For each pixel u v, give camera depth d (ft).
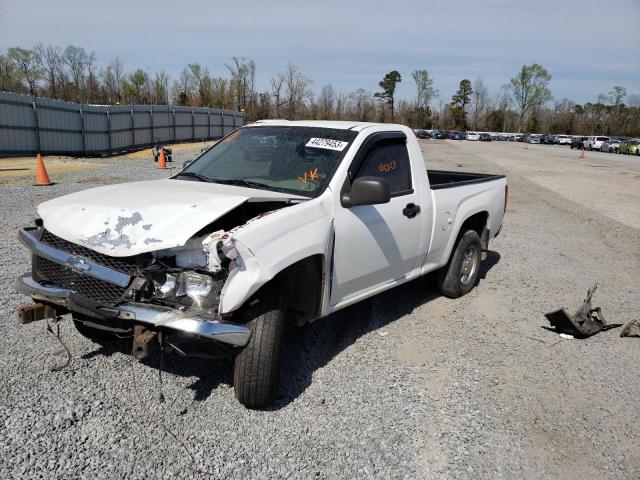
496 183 21.15
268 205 12.12
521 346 15.74
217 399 11.53
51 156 77.92
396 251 14.90
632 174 85.10
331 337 15.30
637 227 37.58
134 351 9.65
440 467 9.96
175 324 9.52
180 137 122.21
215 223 10.87
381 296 19.27
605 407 12.57
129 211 10.52
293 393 12.04
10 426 10.02
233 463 9.56
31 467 9.01
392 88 322.75
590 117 336.70
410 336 15.84
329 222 12.21
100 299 10.34
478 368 14.07
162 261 10.12
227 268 10.07
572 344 16.17
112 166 64.18
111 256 10.25
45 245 10.96
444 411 11.85
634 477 10.14
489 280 22.43
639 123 308.60
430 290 20.34
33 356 12.75
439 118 357.00
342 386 12.54
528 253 27.96
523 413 12.03
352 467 9.75
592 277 23.88
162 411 10.91
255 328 10.57
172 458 9.55
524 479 9.85
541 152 158.10
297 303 12.54
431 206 16.43
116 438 9.94
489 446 10.72
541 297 20.52
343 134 14.20
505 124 352.08
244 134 15.65
